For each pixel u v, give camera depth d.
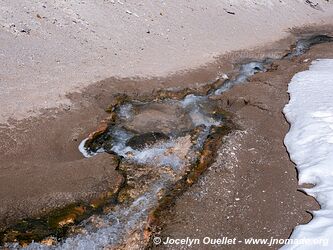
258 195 9.58
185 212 8.95
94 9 17.77
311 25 26.83
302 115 13.19
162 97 14.02
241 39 20.66
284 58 19.56
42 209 8.73
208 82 15.48
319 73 17.00
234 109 13.82
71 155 10.64
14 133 10.63
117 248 8.01
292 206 9.23
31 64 13.39
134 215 8.84
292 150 11.46
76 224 8.51
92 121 11.95
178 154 11.03
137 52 16.28
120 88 13.78
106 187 9.49
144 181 9.88
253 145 11.66
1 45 13.52
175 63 16.27
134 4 19.62
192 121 12.84
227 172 10.34
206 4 22.84
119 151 10.99
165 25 19.14
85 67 14.27
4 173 9.52
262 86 15.48
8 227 8.26
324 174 10.07
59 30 15.59
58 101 12.23
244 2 25.31
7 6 15.32
